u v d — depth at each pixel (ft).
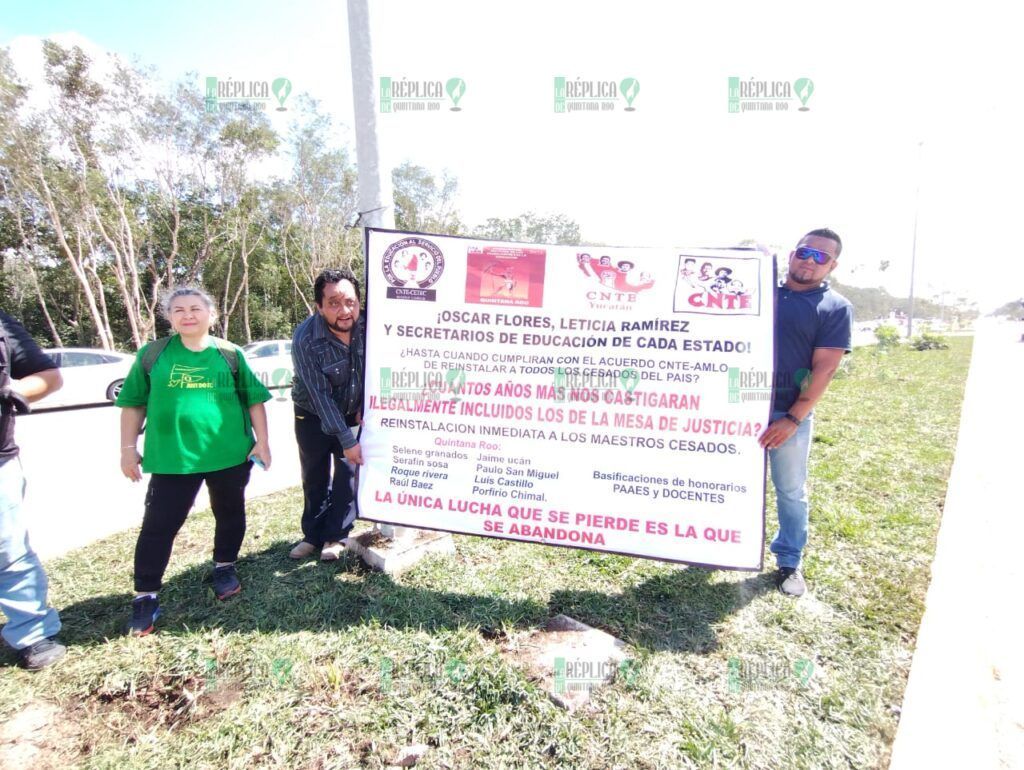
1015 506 13.47
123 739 6.79
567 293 9.49
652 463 9.38
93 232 81.76
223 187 88.53
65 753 6.60
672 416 9.30
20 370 8.11
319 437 10.82
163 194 88.22
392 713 6.99
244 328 103.96
